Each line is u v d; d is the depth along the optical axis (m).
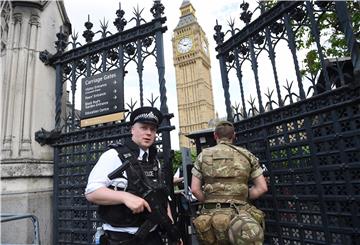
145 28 4.32
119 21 4.53
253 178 2.83
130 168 1.88
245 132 3.99
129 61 4.37
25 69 4.86
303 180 3.25
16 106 4.70
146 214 1.84
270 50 3.67
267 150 3.65
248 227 2.29
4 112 4.64
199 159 2.92
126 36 4.44
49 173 4.68
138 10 4.44
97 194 1.76
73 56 4.90
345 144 2.82
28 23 5.05
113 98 4.31
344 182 2.81
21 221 4.19
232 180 2.66
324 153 3.00
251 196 2.84
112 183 1.88
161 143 3.83
